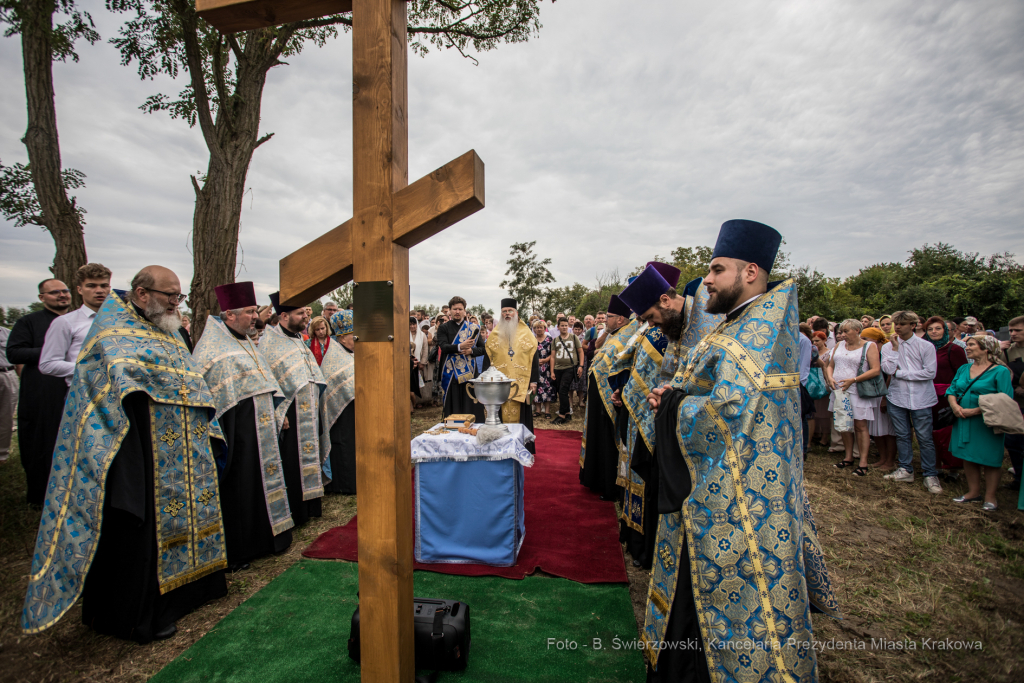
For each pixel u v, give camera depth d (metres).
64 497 2.49
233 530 3.38
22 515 4.21
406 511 1.90
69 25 6.62
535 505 4.59
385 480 1.79
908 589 3.10
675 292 2.95
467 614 2.43
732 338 1.87
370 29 1.78
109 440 2.50
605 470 4.71
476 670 2.32
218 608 2.91
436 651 2.22
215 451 3.18
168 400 2.72
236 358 3.57
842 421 5.84
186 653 2.47
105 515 2.62
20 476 5.25
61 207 6.09
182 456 2.81
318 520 4.30
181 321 2.93
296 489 4.16
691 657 1.86
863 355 5.65
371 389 1.80
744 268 1.94
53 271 6.20
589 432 4.86
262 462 3.58
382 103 1.77
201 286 7.05
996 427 4.29
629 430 3.48
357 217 1.81
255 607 2.88
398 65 1.83
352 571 3.31
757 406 1.75
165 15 6.90
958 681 2.25
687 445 1.86
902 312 5.21
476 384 3.54
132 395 2.65
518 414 5.94
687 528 1.83
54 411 4.25
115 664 2.42
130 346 2.65
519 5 8.62
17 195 8.56
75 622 2.77
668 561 1.98
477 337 6.39
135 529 2.60
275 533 3.59
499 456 3.28
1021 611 2.85
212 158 7.11
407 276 1.90
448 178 1.71
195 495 2.85
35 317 4.41
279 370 4.22
